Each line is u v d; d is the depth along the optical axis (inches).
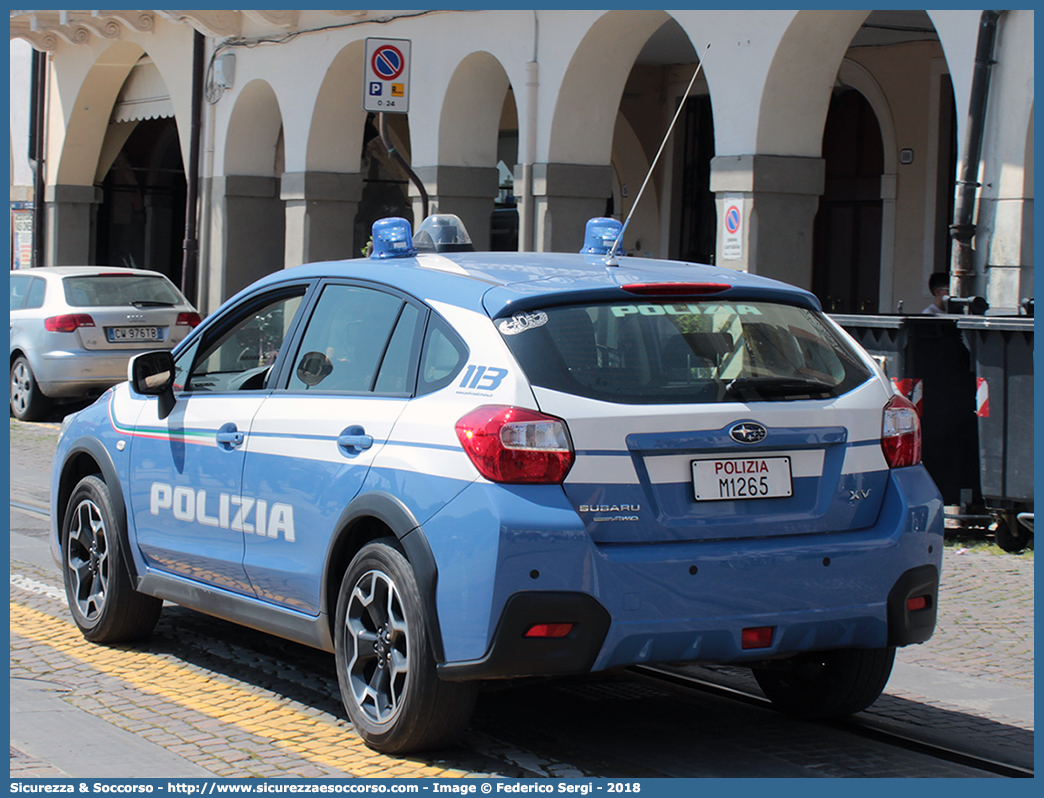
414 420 218.1
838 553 214.4
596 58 692.7
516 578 198.1
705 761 223.8
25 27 1214.9
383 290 240.5
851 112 896.3
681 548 205.8
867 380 229.5
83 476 316.8
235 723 240.2
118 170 1375.5
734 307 227.8
